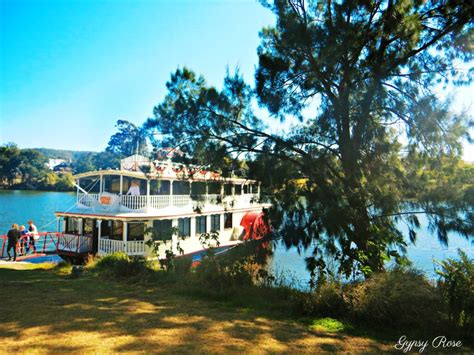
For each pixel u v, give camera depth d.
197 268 9.49
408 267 7.21
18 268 12.13
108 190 19.27
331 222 7.82
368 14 8.52
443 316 5.73
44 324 5.28
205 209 20.94
